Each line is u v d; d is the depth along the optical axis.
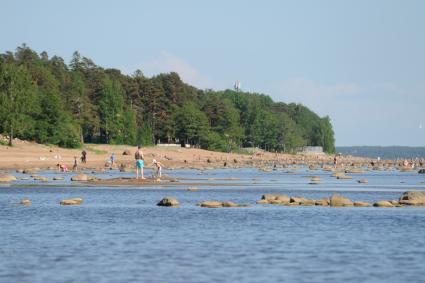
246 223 135.50
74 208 162.25
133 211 156.12
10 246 107.88
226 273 89.69
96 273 89.44
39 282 84.62
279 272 90.31
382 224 134.75
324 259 98.62
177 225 132.50
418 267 93.44
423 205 168.88
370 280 86.25
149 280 85.88
